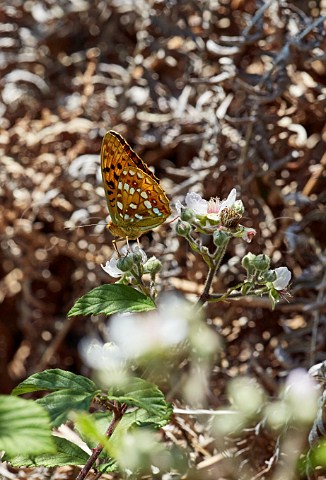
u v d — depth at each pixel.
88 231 0.87
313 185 0.84
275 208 0.85
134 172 0.71
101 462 0.71
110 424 0.69
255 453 0.77
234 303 0.83
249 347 0.83
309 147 0.85
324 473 0.76
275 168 0.84
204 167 0.85
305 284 0.82
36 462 0.70
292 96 0.84
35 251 0.89
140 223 0.71
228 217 0.70
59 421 0.66
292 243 0.83
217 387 0.82
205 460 0.77
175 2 0.89
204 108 0.87
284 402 0.76
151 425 0.70
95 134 0.89
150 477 0.76
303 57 0.84
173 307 0.81
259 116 0.84
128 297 0.69
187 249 0.84
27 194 0.88
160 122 0.89
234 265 0.84
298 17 0.84
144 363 0.73
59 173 0.88
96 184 0.88
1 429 0.65
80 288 0.89
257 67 0.86
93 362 0.73
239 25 0.88
